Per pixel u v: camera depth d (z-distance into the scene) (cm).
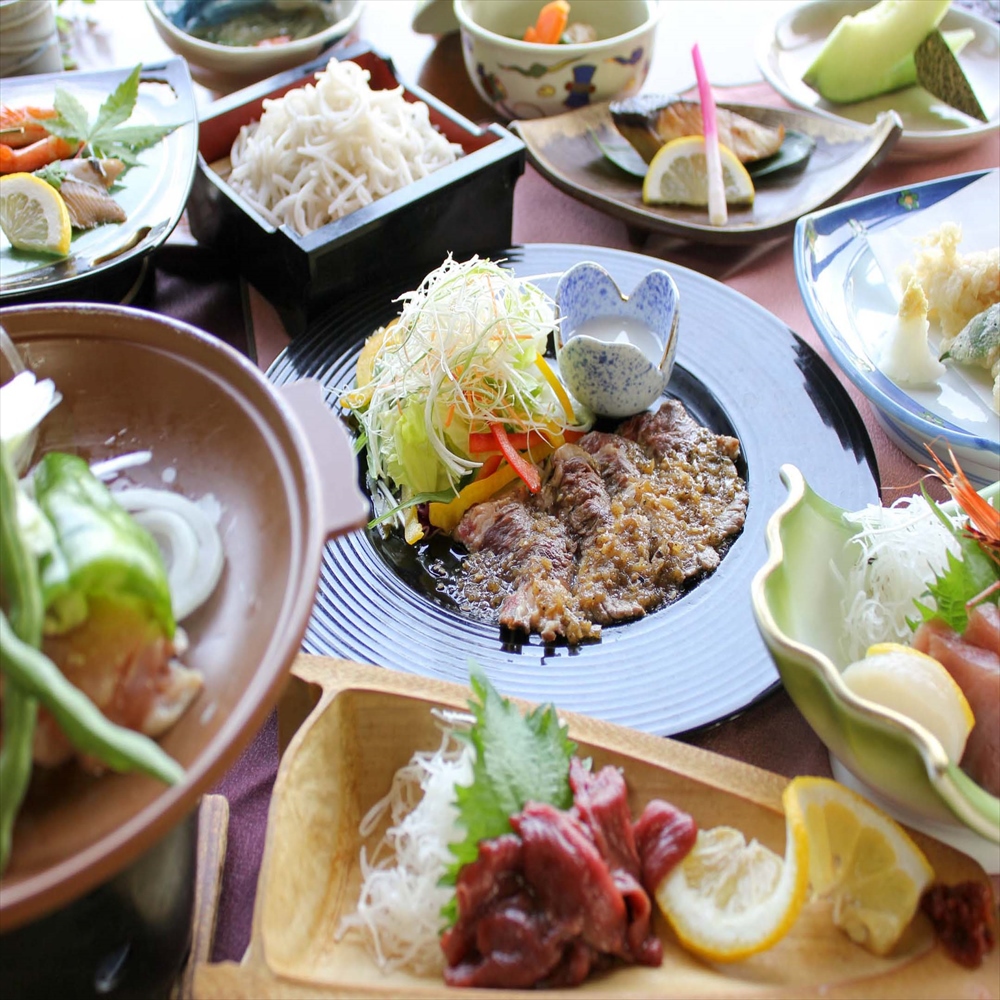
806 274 60
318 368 59
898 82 78
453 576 53
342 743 41
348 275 62
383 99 70
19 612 28
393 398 56
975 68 80
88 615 30
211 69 81
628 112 70
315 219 68
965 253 63
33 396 36
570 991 36
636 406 58
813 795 39
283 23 86
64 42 85
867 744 38
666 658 46
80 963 35
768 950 37
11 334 37
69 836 28
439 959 38
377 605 49
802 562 44
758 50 81
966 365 58
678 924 38
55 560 29
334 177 68
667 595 50
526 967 37
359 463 58
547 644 48
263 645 30
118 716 30
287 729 43
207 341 36
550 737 40
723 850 39
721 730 46
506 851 37
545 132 73
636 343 60
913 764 38
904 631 45
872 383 54
